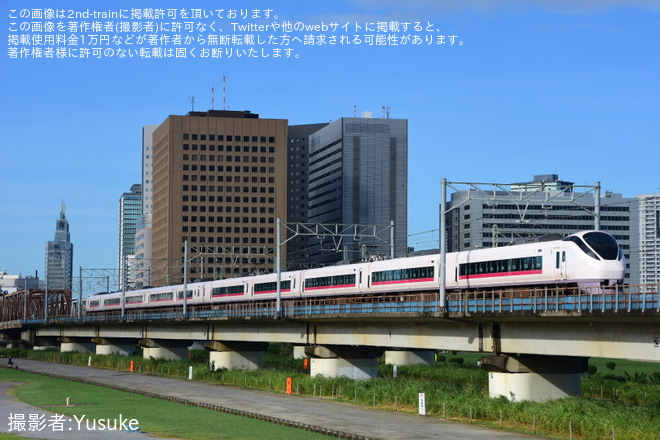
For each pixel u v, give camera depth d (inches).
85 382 4864.7
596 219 3112.7
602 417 2539.4
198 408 3452.3
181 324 5526.6
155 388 4343.0
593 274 3029.0
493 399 2960.1
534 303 2689.5
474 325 3065.9
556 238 3282.5
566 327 2674.7
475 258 3538.4
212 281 5905.5
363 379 4023.1
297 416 3090.6
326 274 4534.9
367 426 2805.1
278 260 4220.0
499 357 2933.1
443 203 3036.4
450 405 3085.6
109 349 7234.3
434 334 3299.7
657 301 2268.7
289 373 4503.0
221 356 5059.1
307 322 4175.7
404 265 3922.2
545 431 2642.7
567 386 2979.8
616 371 5482.3
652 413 2576.3
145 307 6958.7
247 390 4180.6
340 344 3956.7
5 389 4468.5
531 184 3053.6
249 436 2667.3
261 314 4345.5
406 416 3058.6
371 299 4195.4
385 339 3602.4
